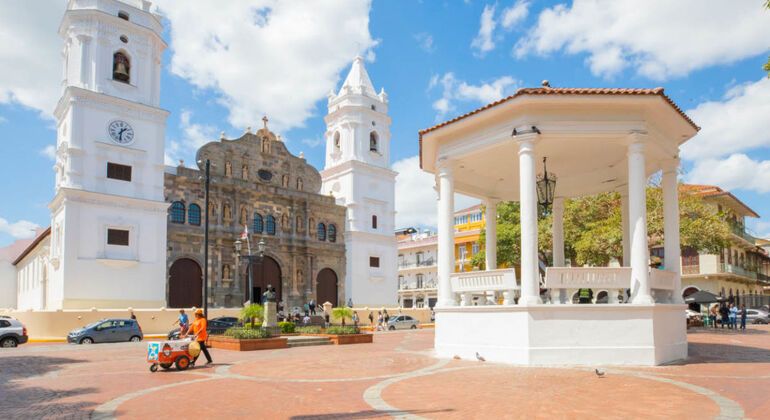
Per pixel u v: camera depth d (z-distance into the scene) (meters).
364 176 61.22
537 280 14.76
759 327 35.78
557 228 22.39
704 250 33.66
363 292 59.50
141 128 42.78
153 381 13.12
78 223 38.69
